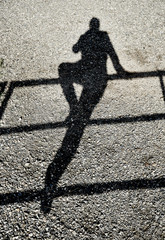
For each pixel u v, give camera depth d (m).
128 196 3.48
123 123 4.06
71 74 4.59
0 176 3.62
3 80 4.51
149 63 4.74
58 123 4.06
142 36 5.17
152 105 4.25
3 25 5.38
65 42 5.07
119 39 5.12
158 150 3.82
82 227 3.30
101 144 3.87
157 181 3.58
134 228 3.30
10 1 5.92
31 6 5.79
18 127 4.02
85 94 4.36
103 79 4.53
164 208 3.41
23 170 3.66
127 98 4.32
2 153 3.79
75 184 3.57
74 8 5.74
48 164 3.71
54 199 3.47
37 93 4.36
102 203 3.44
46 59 4.80
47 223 3.32
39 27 5.34
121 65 4.71
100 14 5.61
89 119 4.10
